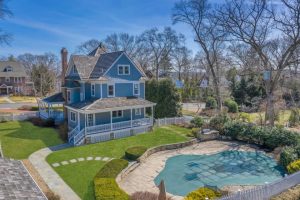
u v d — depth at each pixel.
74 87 32.53
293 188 15.06
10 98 68.94
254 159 23.50
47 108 40.91
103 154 23.48
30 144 26.25
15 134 29.95
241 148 26.78
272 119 31.67
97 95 31.34
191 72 82.00
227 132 29.97
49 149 24.77
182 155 24.67
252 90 53.34
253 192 12.77
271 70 33.25
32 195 9.88
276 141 25.62
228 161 23.02
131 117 31.28
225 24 36.97
